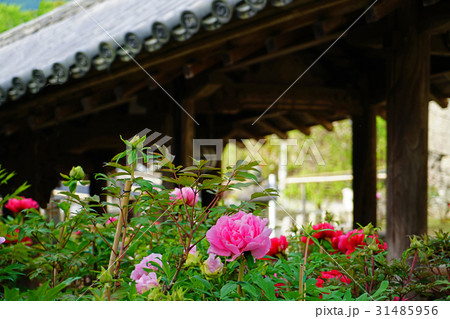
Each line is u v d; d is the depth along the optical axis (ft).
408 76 8.50
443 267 3.85
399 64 8.61
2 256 4.39
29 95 11.75
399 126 8.47
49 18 18.65
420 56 8.51
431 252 3.84
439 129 29.84
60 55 10.84
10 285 4.39
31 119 12.97
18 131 14.49
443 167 29.48
